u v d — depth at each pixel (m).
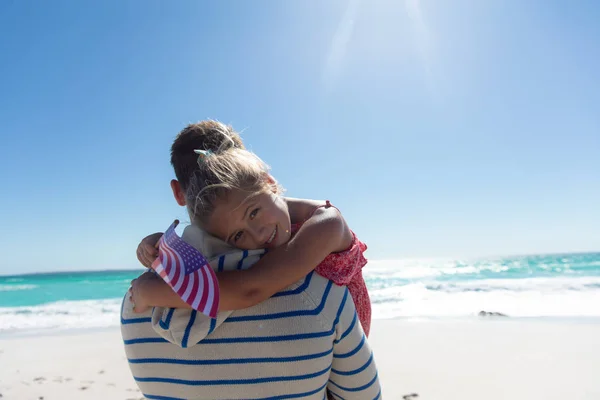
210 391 1.24
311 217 1.34
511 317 10.09
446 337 8.02
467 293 16.17
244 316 1.22
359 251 1.43
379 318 10.73
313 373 1.23
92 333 10.34
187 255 1.15
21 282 33.78
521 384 5.32
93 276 43.59
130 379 6.23
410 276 27.16
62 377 6.42
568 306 11.64
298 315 1.22
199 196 1.30
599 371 5.68
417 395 5.04
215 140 1.40
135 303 1.32
